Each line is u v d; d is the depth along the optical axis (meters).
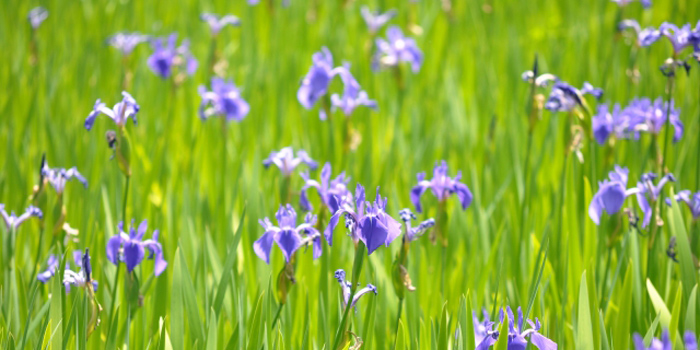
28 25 10.55
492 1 11.80
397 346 3.65
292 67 8.91
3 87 8.53
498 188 6.41
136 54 9.97
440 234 4.54
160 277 4.21
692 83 7.90
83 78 8.70
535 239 4.67
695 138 6.20
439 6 11.73
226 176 6.43
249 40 10.43
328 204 4.41
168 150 6.98
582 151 5.94
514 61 8.81
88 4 12.00
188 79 8.69
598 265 4.63
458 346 3.55
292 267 3.69
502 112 7.76
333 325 4.34
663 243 4.97
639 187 4.38
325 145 7.03
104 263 4.82
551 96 5.22
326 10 11.56
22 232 5.05
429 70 9.33
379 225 3.27
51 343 3.51
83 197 5.72
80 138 6.75
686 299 4.16
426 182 4.54
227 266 4.13
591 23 10.39
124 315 4.27
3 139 6.93
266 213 5.64
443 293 4.52
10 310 4.17
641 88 7.75
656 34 5.02
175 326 3.79
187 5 11.93
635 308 4.32
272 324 3.88
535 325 3.41
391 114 8.17
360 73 8.82
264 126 7.47
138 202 5.77
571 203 4.59
